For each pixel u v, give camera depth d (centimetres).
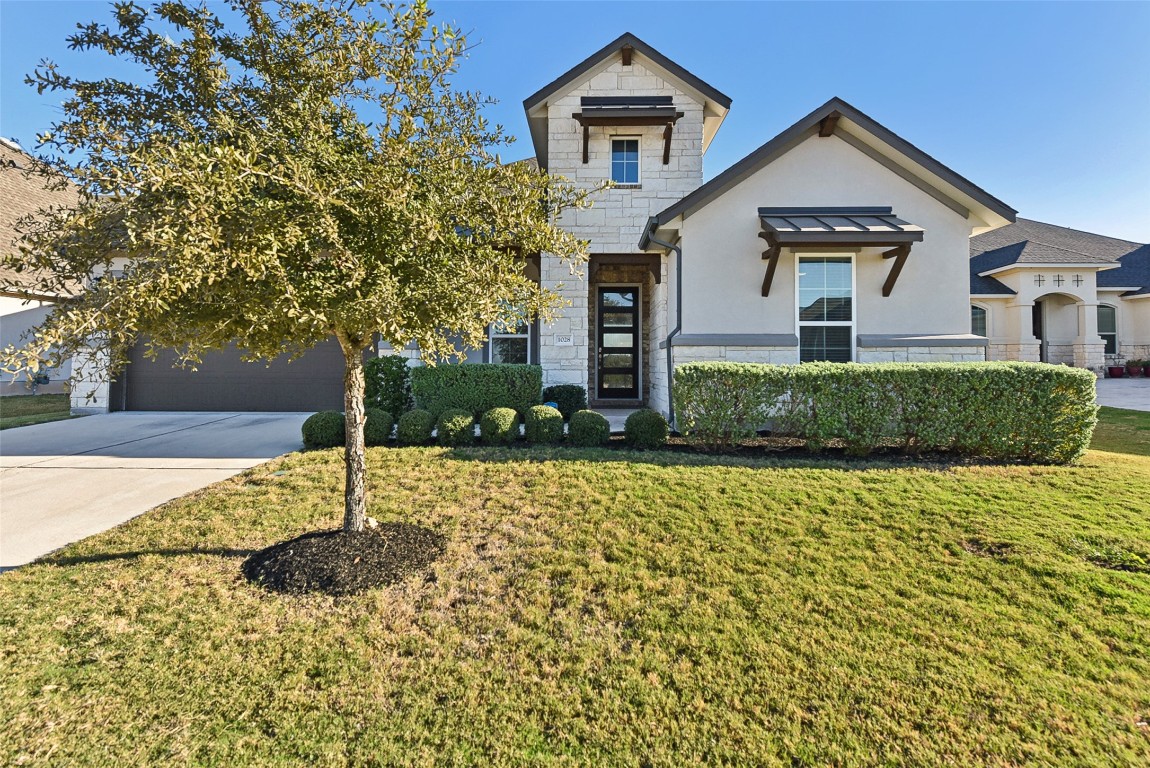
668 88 1084
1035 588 338
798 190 879
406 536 407
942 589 338
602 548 402
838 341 873
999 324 1842
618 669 263
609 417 1066
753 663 268
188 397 1145
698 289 877
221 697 243
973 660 269
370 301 289
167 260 242
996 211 838
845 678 256
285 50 337
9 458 701
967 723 228
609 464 634
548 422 773
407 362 972
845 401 682
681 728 226
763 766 207
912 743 218
